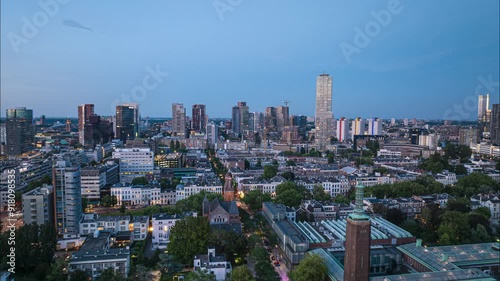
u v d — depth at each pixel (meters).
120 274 198.62
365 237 184.38
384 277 189.62
